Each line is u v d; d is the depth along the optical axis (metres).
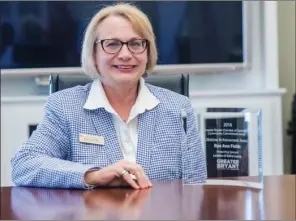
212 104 3.48
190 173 1.54
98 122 1.60
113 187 1.35
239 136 1.35
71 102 1.62
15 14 3.40
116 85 1.63
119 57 1.60
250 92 3.49
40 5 3.42
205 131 1.38
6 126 3.35
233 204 1.12
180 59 3.58
